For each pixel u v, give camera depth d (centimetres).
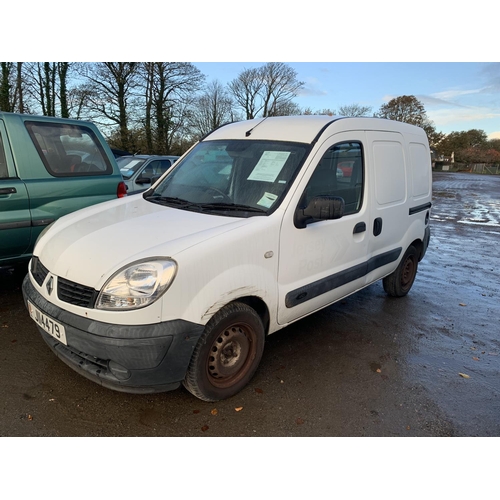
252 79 4606
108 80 2777
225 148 369
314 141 333
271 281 297
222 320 269
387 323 450
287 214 304
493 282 636
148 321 237
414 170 483
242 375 299
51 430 252
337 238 354
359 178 384
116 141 2903
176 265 241
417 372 351
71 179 452
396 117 6856
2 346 343
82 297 247
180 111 3177
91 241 272
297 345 384
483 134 8194
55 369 315
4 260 418
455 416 293
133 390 251
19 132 420
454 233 1075
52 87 2780
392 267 469
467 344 413
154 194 371
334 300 378
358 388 320
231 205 316
